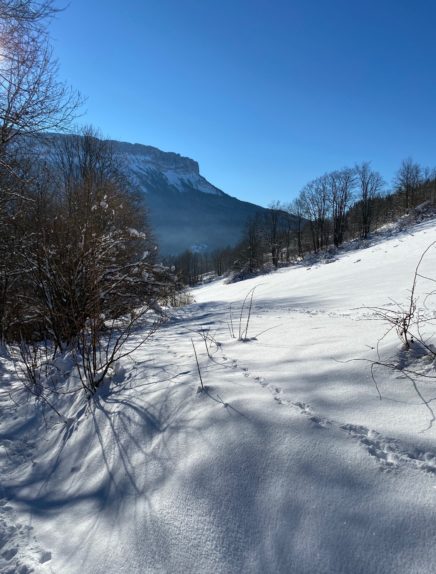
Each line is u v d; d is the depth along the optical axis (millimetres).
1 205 7613
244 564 1630
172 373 3494
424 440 1936
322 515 1688
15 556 2094
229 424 2375
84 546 2045
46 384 4555
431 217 38875
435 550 1441
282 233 65938
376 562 1462
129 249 8281
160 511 2021
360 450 1945
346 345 3369
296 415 2299
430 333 3137
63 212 7375
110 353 4816
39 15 6621
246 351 3885
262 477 1962
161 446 2496
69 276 5324
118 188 15859
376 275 14320
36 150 8820
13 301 7047
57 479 2785
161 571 1746
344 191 54000
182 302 15234
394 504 1641
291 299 10562
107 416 3137
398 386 2471
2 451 3338
